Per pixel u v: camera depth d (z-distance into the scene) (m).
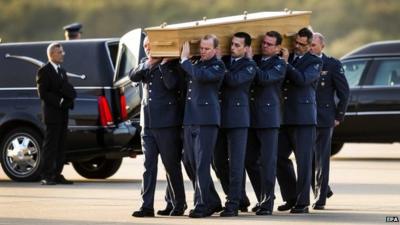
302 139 29.45
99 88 38.25
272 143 28.88
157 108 28.55
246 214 29.20
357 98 46.56
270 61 28.73
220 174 29.44
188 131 28.31
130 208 30.88
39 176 38.66
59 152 37.78
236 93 28.42
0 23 122.19
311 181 31.69
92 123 38.12
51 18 122.25
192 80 28.20
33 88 38.97
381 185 36.94
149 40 28.36
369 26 120.94
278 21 29.56
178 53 27.91
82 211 30.20
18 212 30.05
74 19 122.62
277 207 30.89
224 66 27.98
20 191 35.53
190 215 28.45
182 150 29.08
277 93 28.95
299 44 29.31
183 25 28.50
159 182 38.44
